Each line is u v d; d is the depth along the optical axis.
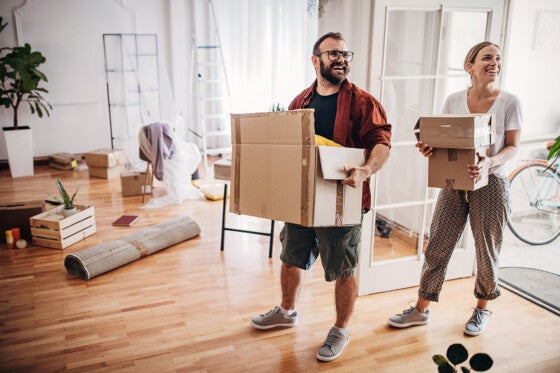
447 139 2.06
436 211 2.48
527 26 3.91
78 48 6.23
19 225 3.74
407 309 2.62
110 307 2.79
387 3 2.53
